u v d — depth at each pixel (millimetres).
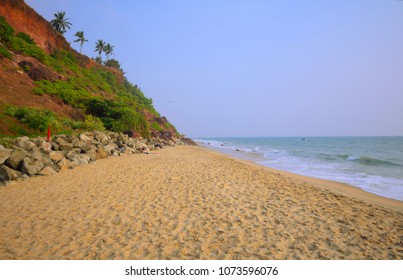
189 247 4750
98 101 28219
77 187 8633
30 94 22219
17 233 5191
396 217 6559
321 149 43188
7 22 31203
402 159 23375
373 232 5578
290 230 5543
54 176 10125
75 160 12617
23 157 10102
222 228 5566
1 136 14312
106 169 11906
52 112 20141
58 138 14266
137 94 57812
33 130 16922
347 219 6297
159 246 4770
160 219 6012
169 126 52625
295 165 19453
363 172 15773
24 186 8594
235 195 8070
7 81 21844
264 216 6316
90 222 5785
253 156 28047
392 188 10977
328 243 5016
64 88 27359
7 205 6758
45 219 5910
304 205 7293
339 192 9383
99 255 4430
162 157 17672
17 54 28000
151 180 9891
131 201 7281
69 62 39406
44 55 31328
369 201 8539
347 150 39875
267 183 10039
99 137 18594
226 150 39188
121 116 28250
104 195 7805
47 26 40344
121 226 5602
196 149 32312
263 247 4797
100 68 51875
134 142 22047
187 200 7445
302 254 4582
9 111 17312
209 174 11414
